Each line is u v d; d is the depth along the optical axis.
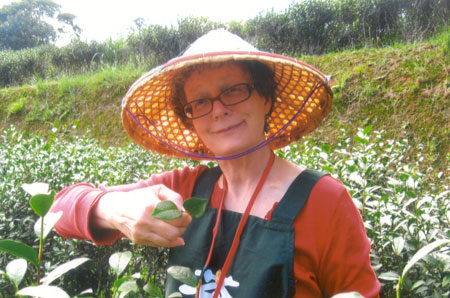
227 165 1.27
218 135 1.20
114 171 2.65
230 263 1.13
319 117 1.46
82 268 1.93
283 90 1.39
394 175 2.38
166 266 1.75
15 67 10.70
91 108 7.49
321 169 2.05
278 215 1.11
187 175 1.44
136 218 1.06
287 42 7.66
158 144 1.58
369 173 2.07
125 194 1.22
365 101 5.11
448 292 1.35
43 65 10.36
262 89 1.24
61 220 1.36
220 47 1.17
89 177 2.50
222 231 1.20
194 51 1.23
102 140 6.77
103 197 1.28
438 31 6.35
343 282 1.11
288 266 1.05
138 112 1.44
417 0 6.76
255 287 1.06
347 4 7.27
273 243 1.08
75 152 2.90
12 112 8.16
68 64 10.09
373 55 5.75
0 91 9.00
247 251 1.11
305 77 1.32
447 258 1.29
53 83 8.58
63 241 1.97
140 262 1.90
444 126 4.44
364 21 7.09
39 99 8.22
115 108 7.25
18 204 2.30
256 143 1.22
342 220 1.10
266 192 1.21
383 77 5.25
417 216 1.64
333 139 4.90
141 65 8.67
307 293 1.09
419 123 4.61
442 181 3.49
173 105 1.48
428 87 4.85
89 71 9.48
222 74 1.17
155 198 1.08
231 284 1.10
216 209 1.25
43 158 2.74
